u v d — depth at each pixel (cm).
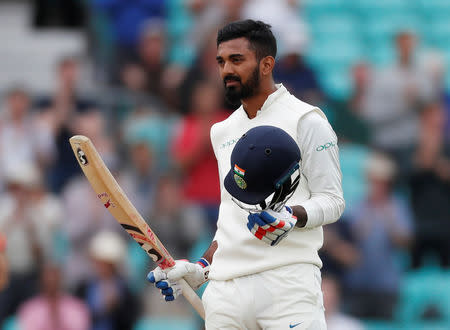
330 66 3791
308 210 1108
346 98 3228
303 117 1154
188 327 2703
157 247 1178
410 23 4016
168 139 2811
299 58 3033
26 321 2525
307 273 1145
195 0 3341
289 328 1129
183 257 2606
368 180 2830
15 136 2922
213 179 2722
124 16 3512
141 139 2772
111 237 2628
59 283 2561
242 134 1202
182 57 3319
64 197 2847
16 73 3850
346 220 2769
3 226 2555
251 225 1071
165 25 3522
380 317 2728
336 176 1148
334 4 4034
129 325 2594
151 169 2741
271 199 1066
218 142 1234
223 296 1169
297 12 3541
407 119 3122
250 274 1153
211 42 2995
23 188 2577
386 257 2745
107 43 3444
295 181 1070
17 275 2556
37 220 2581
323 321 1150
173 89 2962
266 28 1167
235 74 1155
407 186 3053
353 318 2694
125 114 3072
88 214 2686
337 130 3047
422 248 3003
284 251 1143
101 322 2567
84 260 2639
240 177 1058
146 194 2703
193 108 2873
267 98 1178
